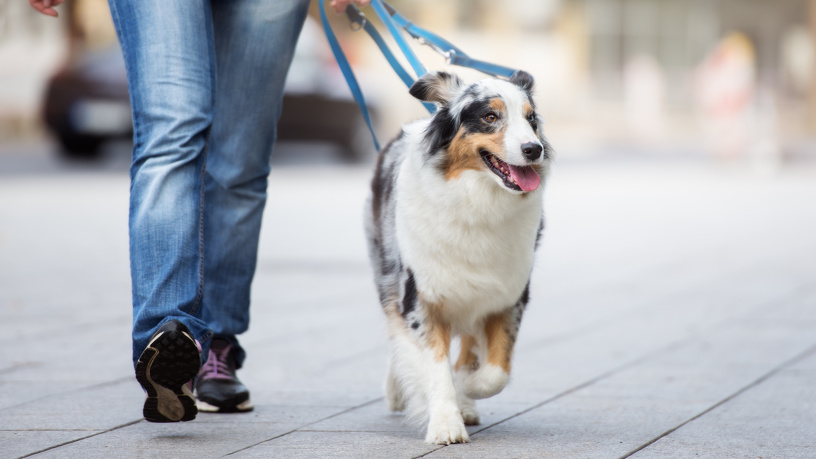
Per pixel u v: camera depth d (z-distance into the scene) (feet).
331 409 15.47
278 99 15.51
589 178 71.56
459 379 15.23
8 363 18.29
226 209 15.47
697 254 35.12
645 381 17.31
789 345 20.08
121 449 12.87
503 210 13.92
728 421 14.52
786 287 27.71
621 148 109.09
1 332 21.12
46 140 93.56
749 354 19.34
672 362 18.80
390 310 14.80
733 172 78.13
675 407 15.46
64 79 66.54
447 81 15.07
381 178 16.53
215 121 15.34
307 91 69.26
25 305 24.39
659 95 141.90
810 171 80.07
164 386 12.53
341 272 30.60
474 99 14.25
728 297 26.25
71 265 30.94
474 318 14.57
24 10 102.83
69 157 69.77
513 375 17.89
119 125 65.87
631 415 15.01
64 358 18.75
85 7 102.27
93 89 65.57
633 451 12.94
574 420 14.78
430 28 135.03
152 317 12.66
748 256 34.40
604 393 16.51
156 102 13.33
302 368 18.34
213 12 15.07
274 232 40.40
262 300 25.73
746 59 81.66
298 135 69.97
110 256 32.96
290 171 70.64
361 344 20.43
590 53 142.72
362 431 14.08
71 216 43.39
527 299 14.87
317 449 12.97
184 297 12.85
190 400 12.83
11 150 84.53
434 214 13.98
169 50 13.37
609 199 56.49
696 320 23.13
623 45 143.95
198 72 13.53
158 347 12.12
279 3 14.94
